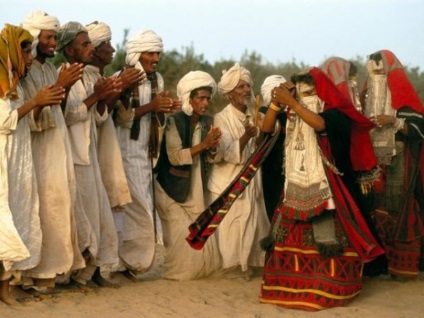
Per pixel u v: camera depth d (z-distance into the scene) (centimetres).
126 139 905
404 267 920
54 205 801
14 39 761
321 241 779
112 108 870
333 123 779
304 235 793
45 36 810
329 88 791
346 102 791
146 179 918
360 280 802
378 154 907
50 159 802
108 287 873
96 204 841
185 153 909
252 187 938
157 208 941
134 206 909
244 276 948
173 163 920
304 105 801
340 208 777
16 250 744
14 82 759
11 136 762
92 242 830
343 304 791
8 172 759
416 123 907
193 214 934
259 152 824
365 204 815
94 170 848
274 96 794
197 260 922
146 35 920
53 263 802
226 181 941
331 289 782
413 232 911
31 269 794
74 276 852
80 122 836
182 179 925
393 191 916
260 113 954
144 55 923
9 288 806
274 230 811
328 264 785
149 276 975
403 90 916
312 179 784
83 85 846
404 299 838
